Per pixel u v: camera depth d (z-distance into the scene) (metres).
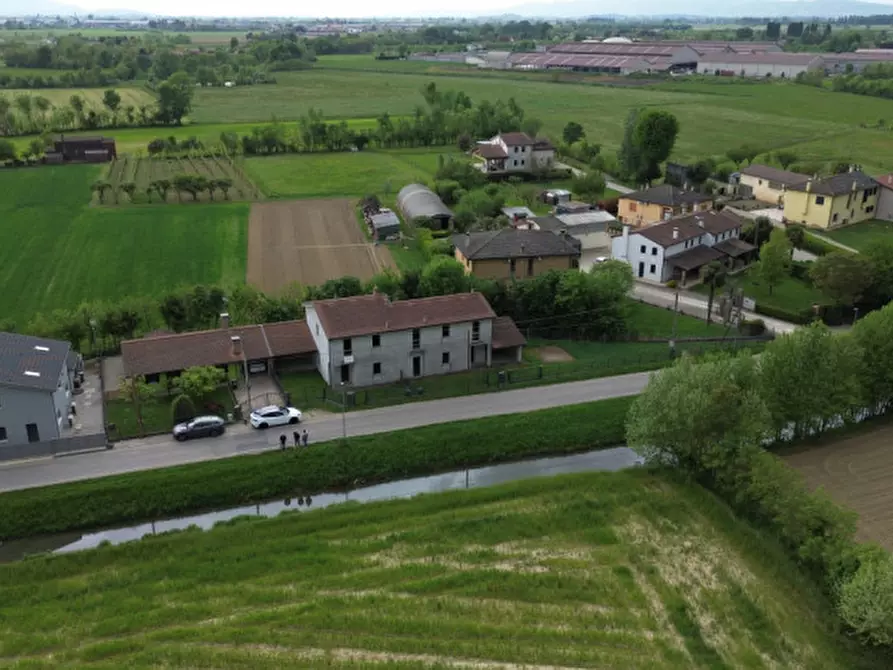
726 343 85.44
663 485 59.25
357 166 173.75
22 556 52.84
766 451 60.78
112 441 64.12
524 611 46.41
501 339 80.25
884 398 68.75
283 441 62.59
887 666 42.38
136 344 73.50
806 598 47.22
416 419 68.38
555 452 66.69
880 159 176.38
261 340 76.62
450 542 52.97
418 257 113.06
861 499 57.03
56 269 106.25
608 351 83.81
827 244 114.38
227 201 143.00
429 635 44.47
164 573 49.75
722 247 110.50
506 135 171.75
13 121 198.25
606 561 51.00
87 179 156.75
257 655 42.78
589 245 120.81
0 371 62.09
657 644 43.94
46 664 42.03
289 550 52.06
